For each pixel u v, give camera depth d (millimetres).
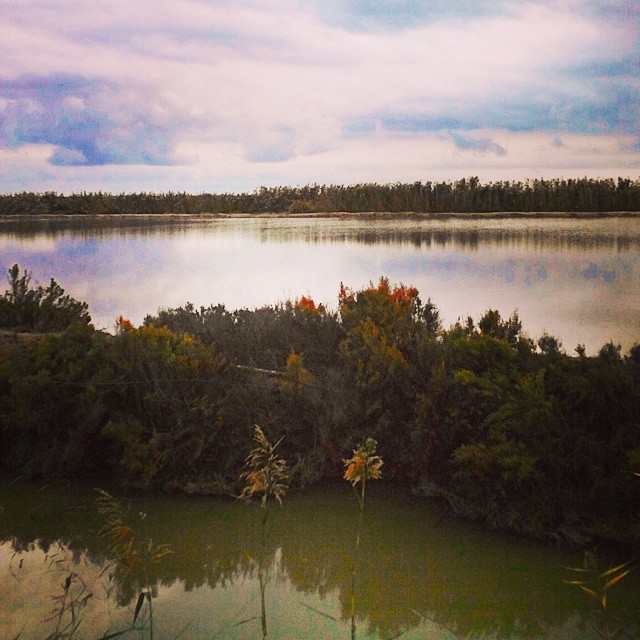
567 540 4188
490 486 4551
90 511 4688
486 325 5805
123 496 5004
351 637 3090
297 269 15289
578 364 4934
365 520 4512
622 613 3363
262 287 12773
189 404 5301
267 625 3229
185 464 5188
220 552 4043
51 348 6070
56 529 4383
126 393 5562
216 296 11781
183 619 3279
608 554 4023
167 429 5336
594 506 4242
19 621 3262
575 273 13555
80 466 5453
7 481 5340
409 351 5730
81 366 5727
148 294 12242
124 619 3285
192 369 5480
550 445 4445
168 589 3596
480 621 3289
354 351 5777
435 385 5051
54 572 3781
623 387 4555
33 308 8836
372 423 5391
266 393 5426
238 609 3381
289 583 3664
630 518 4105
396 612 3367
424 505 4781
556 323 8609
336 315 6691
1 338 7324
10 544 4160
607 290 11430
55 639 3088
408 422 5254
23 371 5863
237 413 5289
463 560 3943
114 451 5453
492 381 4879
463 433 4902
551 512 4289
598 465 4293
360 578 3727
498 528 4406
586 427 4586
